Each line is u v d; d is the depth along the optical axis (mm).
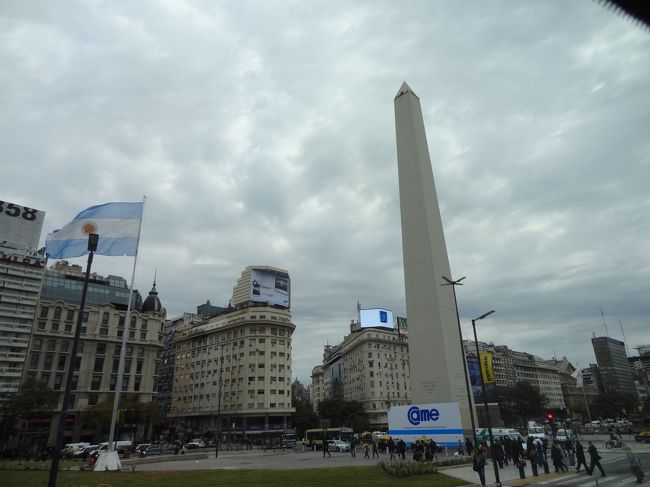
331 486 21938
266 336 102938
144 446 61375
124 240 32625
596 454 24938
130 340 93188
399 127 58438
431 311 50438
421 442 37312
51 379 81938
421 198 54219
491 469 29797
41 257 81938
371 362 122188
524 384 125312
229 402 101062
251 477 25500
